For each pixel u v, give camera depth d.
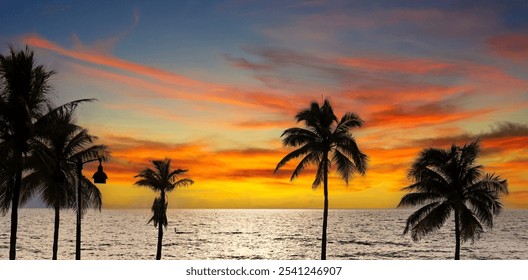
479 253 90.69
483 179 33.97
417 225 34.50
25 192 28.52
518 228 168.12
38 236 123.50
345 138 32.41
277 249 97.44
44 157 24.03
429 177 34.25
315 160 33.41
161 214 41.47
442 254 89.12
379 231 157.38
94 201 32.19
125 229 162.88
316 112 32.94
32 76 23.17
